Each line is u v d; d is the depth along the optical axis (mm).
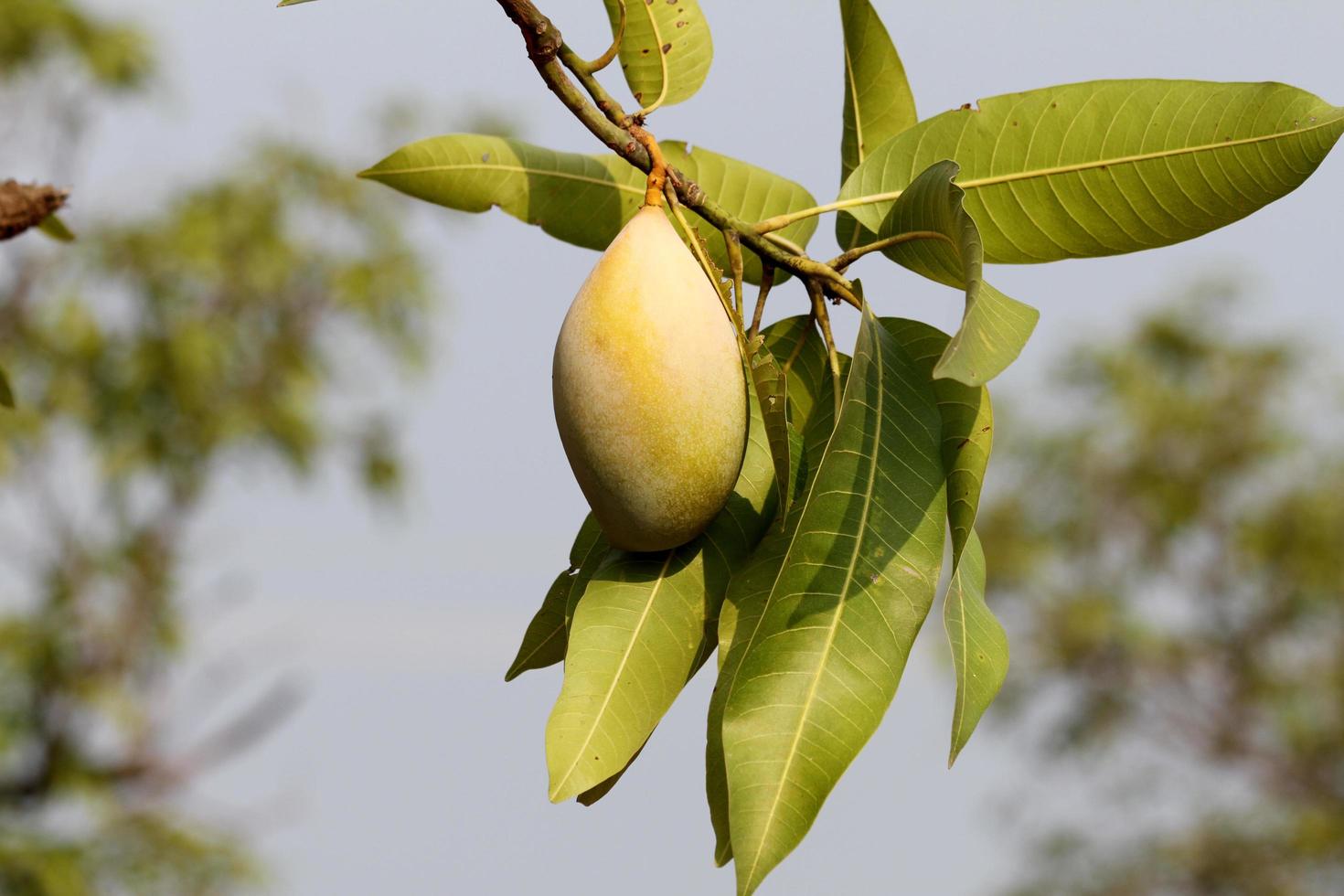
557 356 2123
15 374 8711
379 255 9812
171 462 8930
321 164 9812
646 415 2105
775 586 2105
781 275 2209
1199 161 2166
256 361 9477
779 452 2127
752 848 2078
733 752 2090
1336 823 10844
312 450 9492
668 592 2145
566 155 2260
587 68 2141
